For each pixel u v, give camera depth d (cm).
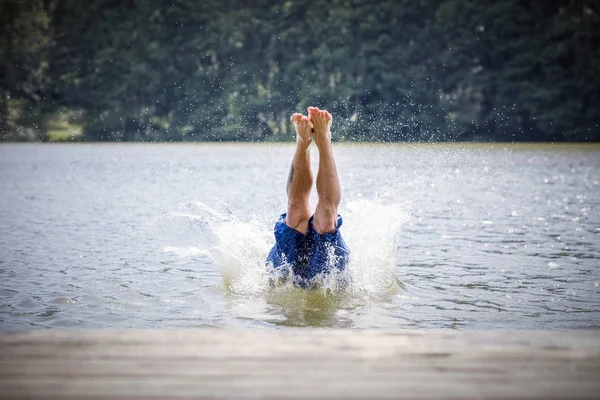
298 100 3916
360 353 227
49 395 194
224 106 3991
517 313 419
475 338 244
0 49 4125
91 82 4125
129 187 1341
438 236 732
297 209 450
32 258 596
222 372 210
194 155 2600
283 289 468
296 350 230
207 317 405
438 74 3872
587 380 205
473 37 3838
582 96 3831
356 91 3844
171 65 4059
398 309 427
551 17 3906
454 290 478
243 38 4059
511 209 989
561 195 1195
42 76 4156
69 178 1585
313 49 3984
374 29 3916
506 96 3822
